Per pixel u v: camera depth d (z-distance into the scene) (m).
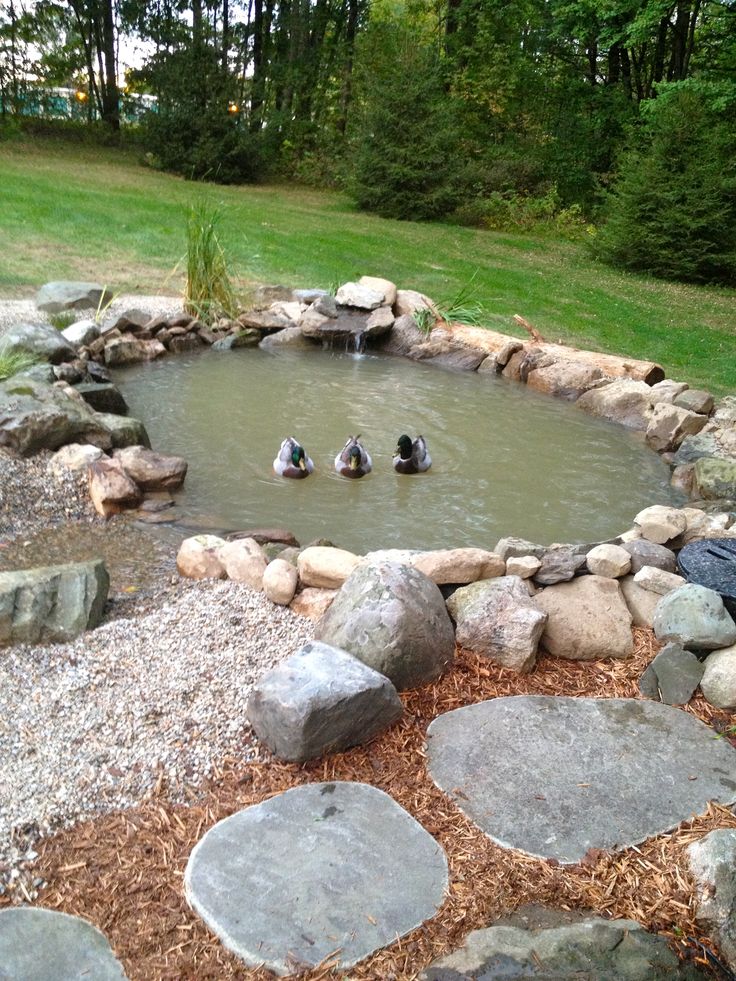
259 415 8.12
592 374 9.49
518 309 13.22
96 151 27.06
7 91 28.11
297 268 14.21
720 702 3.71
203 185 23.83
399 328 11.16
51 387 6.77
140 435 6.86
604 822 2.98
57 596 4.05
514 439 8.05
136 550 5.25
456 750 3.32
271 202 22.12
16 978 2.28
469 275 15.42
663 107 19.00
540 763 3.27
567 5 25.05
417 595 3.87
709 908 2.60
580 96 28.50
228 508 6.05
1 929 2.42
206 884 2.59
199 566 4.86
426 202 22.31
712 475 6.86
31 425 6.18
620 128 27.19
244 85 28.17
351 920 2.50
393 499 6.44
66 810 2.88
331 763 3.21
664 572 4.53
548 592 4.36
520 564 4.52
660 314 14.16
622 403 8.89
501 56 27.02
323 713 3.15
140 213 16.92
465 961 2.38
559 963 2.38
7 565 4.90
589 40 27.73
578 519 6.30
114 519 5.69
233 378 9.28
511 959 2.38
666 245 18.27
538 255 19.20
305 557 4.59
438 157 22.25
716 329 13.41
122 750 3.18
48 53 28.88
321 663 3.39
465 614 4.08
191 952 2.39
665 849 2.88
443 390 9.52
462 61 27.98
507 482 6.95
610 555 4.58
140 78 27.56
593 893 2.67
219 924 2.46
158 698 3.51
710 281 18.28
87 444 6.43
